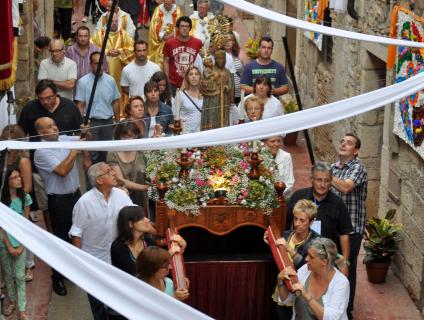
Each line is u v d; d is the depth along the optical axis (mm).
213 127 11930
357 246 9883
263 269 9164
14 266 9477
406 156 10930
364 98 6922
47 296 10500
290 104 15875
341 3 13031
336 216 9281
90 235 9578
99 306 9078
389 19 11570
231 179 9031
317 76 16078
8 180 9227
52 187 10453
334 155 14414
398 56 10852
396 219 11328
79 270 5012
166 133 11375
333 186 9773
